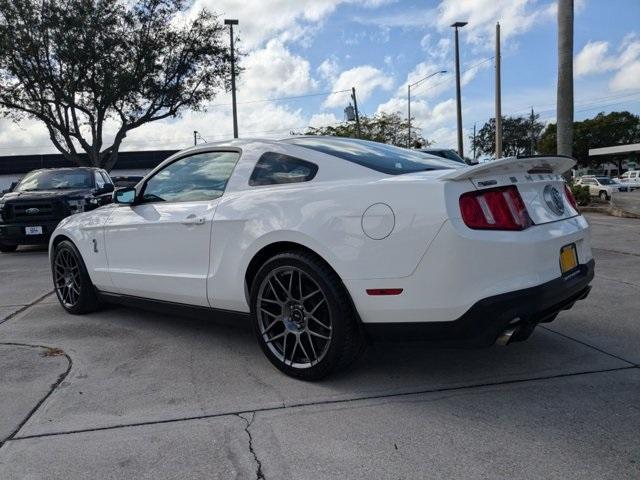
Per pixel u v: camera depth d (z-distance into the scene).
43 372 3.72
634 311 4.85
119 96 23.92
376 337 3.22
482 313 2.90
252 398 3.24
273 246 3.57
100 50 23.03
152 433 2.84
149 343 4.34
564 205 3.59
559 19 14.05
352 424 2.89
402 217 3.02
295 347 3.49
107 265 4.81
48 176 11.48
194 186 4.22
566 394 3.19
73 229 5.15
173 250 4.18
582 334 4.25
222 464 2.54
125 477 2.45
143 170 51.56
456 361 3.77
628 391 3.21
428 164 3.70
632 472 2.38
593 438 2.68
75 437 2.81
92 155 25.16
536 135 84.31
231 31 25.73
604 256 7.79
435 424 2.87
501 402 3.11
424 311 3.00
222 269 3.81
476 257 2.89
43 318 5.19
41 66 23.06
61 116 24.62
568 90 14.18
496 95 26.14
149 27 24.23
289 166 3.68
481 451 2.59
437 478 2.38
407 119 43.38
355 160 3.52
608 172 91.25
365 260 3.10
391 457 2.55
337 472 2.45
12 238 10.05
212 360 3.91
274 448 2.66
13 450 2.70
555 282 3.10
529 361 3.72
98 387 3.45
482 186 3.01
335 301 3.23
